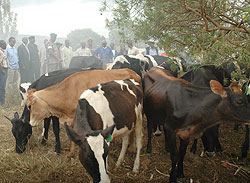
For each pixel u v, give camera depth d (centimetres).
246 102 332
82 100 351
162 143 530
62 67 1090
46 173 415
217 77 484
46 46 1034
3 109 792
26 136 500
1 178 408
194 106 361
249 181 393
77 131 328
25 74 972
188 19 355
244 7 322
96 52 1078
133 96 417
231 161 448
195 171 424
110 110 367
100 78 478
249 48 304
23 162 447
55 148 498
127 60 684
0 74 843
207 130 373
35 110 461
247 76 486
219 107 343
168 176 412
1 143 549
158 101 409
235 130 572
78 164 444
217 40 301
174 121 375
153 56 781
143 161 458
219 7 339
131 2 375
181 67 563
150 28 371
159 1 359
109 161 459
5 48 873
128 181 401
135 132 446
